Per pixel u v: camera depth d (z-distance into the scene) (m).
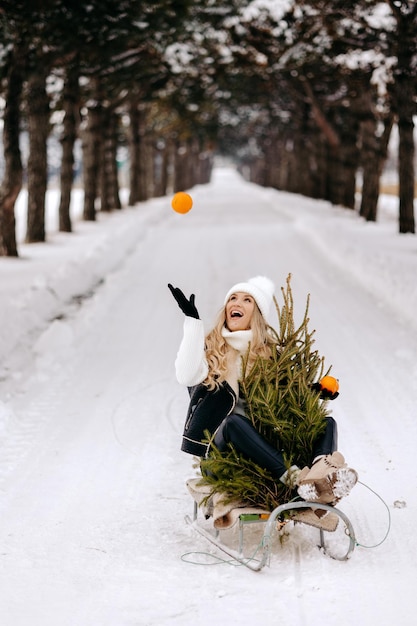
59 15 14.75
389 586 3.98
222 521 4.38
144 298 13.43
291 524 4.78
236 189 72.12
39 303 11.64
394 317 11.35
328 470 3.97
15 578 4.20
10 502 5.26
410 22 19.81
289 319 4.61
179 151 64.25
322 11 20.86
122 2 15.12
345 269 16.33
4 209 17.88
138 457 6.10
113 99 31.80
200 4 21.42
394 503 5.08
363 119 27.39
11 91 17.03
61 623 3.71
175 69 28.59
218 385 4.39
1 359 8.87
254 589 3.98
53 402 7.57
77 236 23.75
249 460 4.32
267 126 57.97
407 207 22.33
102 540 4.66
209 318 11.57
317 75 28.11
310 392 4.41
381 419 6.85
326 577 4.08
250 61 27.23
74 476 5.72
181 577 4.15
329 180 39.50
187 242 22.50
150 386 8.13
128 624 3.68
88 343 10.10
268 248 20.58
